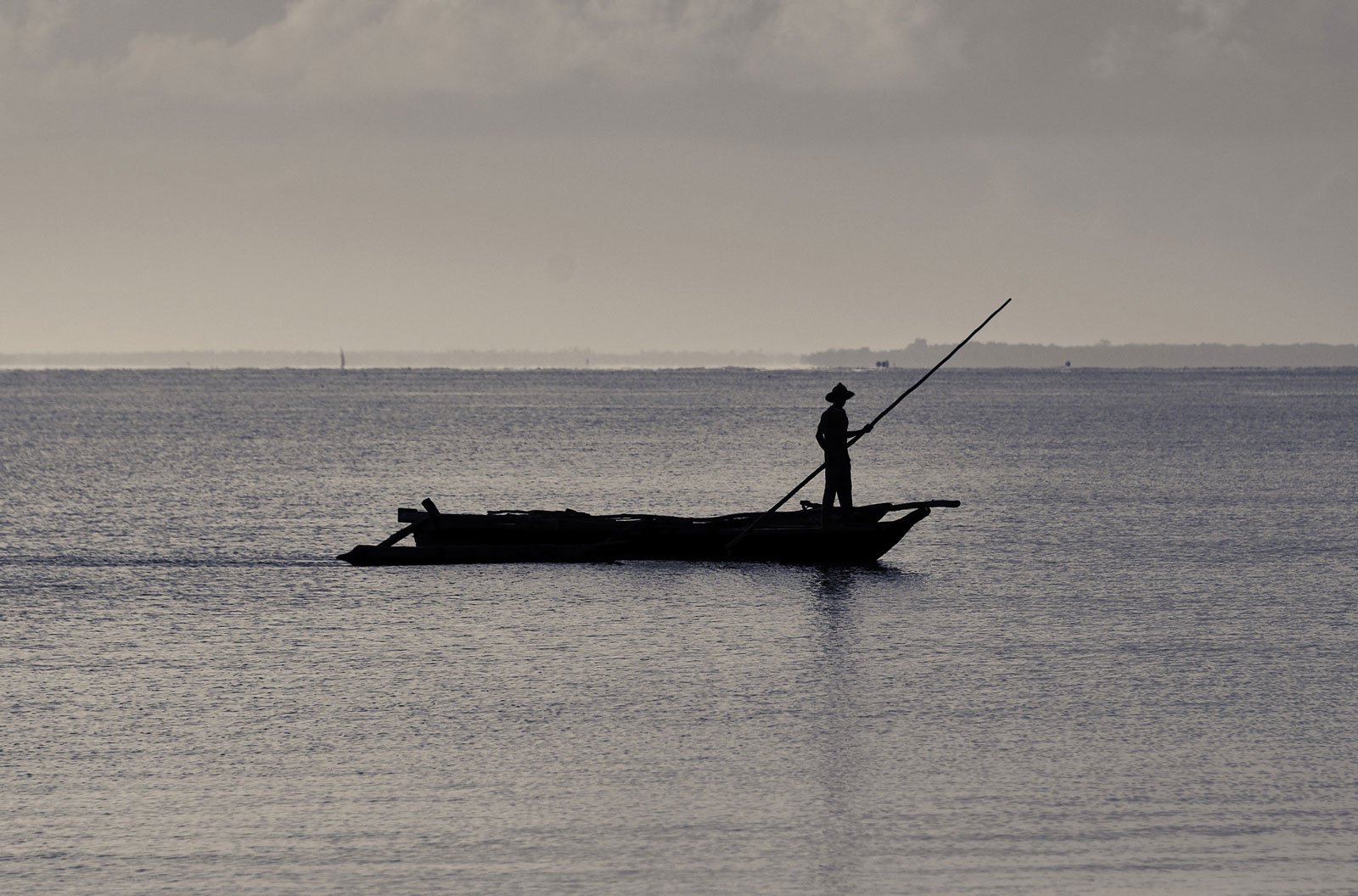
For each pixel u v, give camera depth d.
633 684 55.97
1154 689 54.69
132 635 67.50
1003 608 74.44
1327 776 43.16
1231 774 43.38
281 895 34.25
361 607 75.88
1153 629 67.94
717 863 36.12
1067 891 34.38
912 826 38.84
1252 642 64.25
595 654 62.22
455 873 35.53
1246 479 170.75
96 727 49.56
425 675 57.84
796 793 41.59
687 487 162.00
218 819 39.72
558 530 97.31
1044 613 72.94
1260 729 48.53
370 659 61.34
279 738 48.00
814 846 37.31
